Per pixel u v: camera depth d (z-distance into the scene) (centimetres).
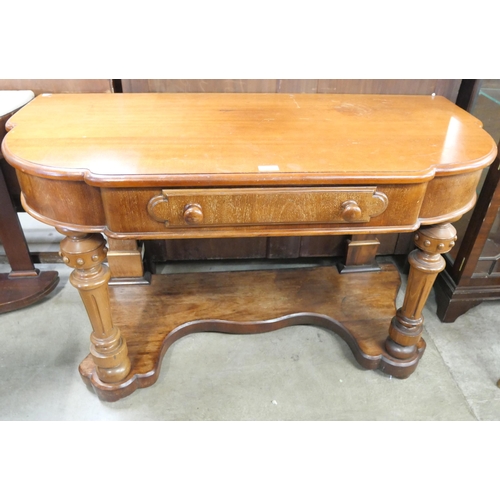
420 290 104
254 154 82
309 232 85
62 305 144
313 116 103
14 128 90
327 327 132
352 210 80
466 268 127
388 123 99
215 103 109
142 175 74
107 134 88
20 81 117
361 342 121
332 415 112
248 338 133
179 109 104
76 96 111
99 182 73
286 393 117
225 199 78
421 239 94
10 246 138
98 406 113
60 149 81
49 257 156
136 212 79
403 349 116
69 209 79
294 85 125
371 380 121
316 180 76
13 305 137
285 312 130
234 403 114
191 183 75
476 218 120
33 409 112
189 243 151
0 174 124
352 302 135
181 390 117
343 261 152
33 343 130
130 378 111
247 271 147
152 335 122
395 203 82
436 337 134
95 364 108
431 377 122
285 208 80
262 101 112
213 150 83
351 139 90
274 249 156
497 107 122
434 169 79
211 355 127
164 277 143
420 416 112
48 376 120
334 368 124
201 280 142
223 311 130
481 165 82
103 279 92
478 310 145
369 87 127
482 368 125
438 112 108
